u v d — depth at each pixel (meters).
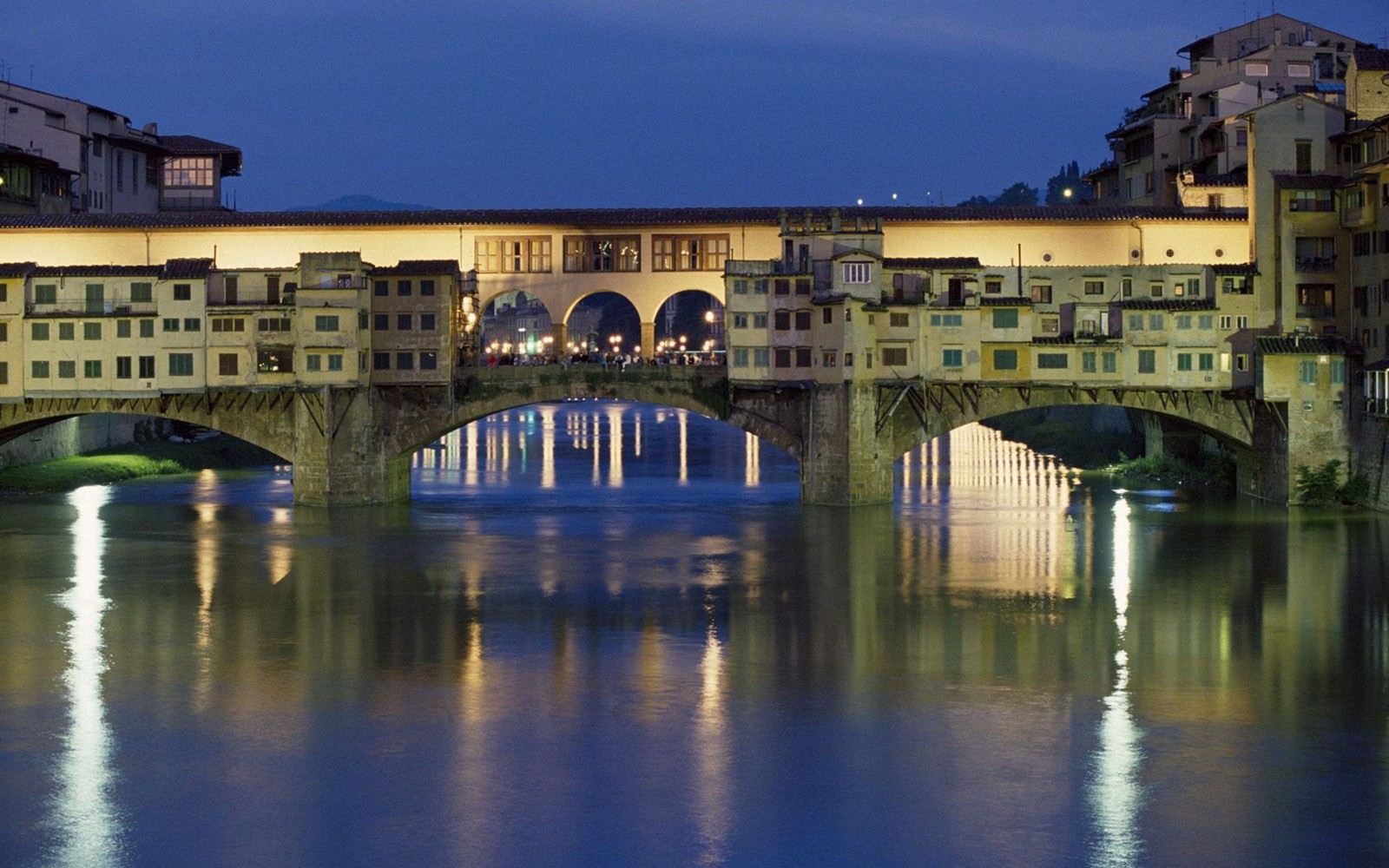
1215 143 142.75
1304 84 146.00
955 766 58.22
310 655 73.44
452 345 119.00
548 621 80.12
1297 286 115.62
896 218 122.00
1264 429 117.50
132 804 54.78
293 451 119.94
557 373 118.81
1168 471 138.62
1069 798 55.25
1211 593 85.88
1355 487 113.62
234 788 56.16
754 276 116.69
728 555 98.56
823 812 54.06
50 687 68.00
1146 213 121.75
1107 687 68.12
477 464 161.88
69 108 151.12
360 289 117.06
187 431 161.75
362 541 104.12
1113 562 95.06
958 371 116.50
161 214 129.12
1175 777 57.16
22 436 131.38
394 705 65.56
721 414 118.44
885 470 119.38
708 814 53.84
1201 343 116.19
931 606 83.56
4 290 117.31
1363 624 78.56
